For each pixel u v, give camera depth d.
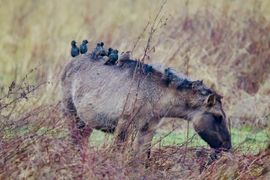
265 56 51.78
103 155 31.75
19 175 30.38
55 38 60.44
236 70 51.00
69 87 38.97
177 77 36.31
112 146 32.94
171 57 49.94
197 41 53.59
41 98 42.53
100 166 30.66
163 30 52.44
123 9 68.75
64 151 31.42
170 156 34.06
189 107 36.31
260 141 38.75
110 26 61.66
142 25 60.38
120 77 36.53
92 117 37.22
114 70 36.97
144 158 33.44
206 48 52.97
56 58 54.16
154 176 31.58
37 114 36.16
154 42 52.06
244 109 45.44
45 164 30.58
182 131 42.56
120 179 30.39
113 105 36.25
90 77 37.62
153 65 37.16
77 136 33.59
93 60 38.38
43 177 30.22
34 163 30.67
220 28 54.28
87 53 39.41
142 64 36.31
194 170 33.00
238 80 50.31
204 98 36.12
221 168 32.97
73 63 39.25
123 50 50.34
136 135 35.69
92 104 37.06
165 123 42.34
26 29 64.12
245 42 53.25
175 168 33.12
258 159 33.88
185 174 32.62
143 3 69.38
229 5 56.72
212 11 56.00
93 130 41.72
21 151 31.41
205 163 34.09
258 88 49.84
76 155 31.56
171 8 59.38
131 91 35.88
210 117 36.28
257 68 51.12
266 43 52.56
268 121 42.41
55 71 49.88
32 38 61.47
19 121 33.91
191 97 36.16
